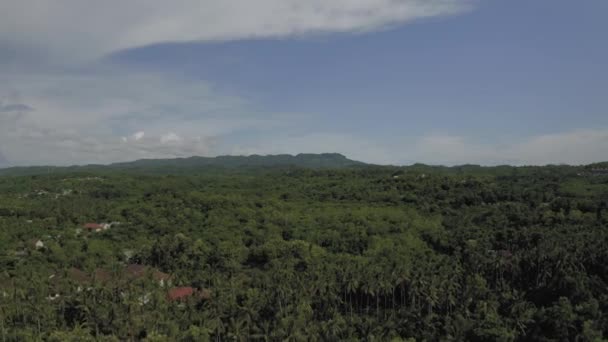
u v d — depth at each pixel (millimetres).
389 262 133500
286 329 93562
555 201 175625
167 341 88438
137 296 109938
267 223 173500
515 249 140750
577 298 97625
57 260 141375
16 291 110875
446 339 91125
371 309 117312
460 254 141875
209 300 109562
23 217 185125
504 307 103188
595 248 120562
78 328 92312
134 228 171875
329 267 128375
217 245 153250
